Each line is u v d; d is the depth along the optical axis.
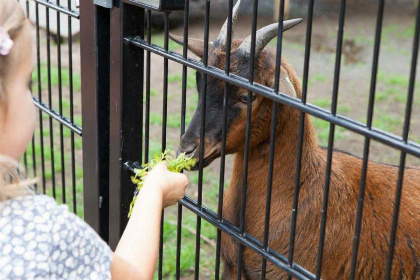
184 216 5.64
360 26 13.00
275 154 3.49
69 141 7.26
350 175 3.62
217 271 2.75
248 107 2.39
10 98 1.63
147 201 2.05
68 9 3.46
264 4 13.31
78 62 10.26
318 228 3.43
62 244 1.58
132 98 3.06
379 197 3.61
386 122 8.19
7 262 1.52
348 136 7.77
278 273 3.42
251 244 2.47
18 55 1.62
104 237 3.51
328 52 11.27
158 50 2.75
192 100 8.78
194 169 3.33
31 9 7.12
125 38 2.93
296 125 3.46
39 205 1.60
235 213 3.68
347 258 3.46
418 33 1.69
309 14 2.01
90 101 3.30
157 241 1.94
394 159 7.14
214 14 12.78
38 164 6.56
